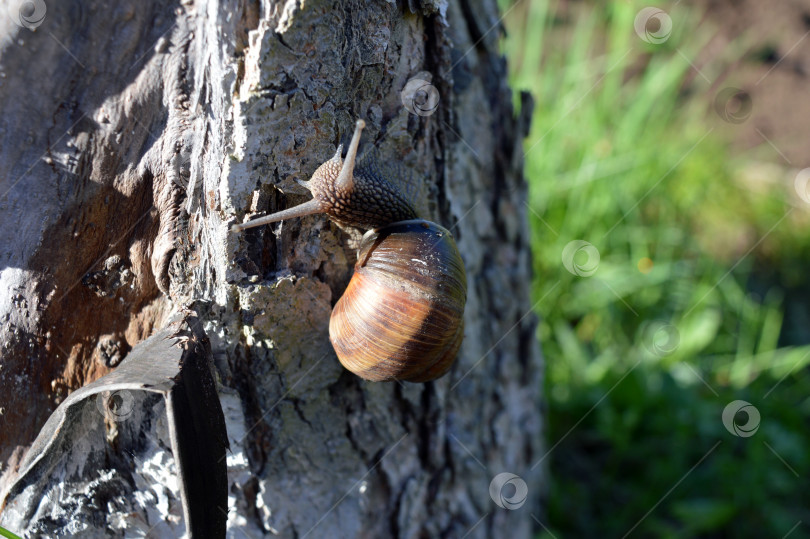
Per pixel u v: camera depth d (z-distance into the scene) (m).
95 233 0.28
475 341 0.34
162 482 0.29
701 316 0.47
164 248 0.28
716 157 0.59
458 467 0.34
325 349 0.30
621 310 0.48
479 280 0.34
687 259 0.53
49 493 0.28
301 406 0.30
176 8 0.27
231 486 0.30
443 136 0.30
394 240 0.28
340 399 0.31
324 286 0.29
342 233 0.29
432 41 0.29
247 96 0.27
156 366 0.26
